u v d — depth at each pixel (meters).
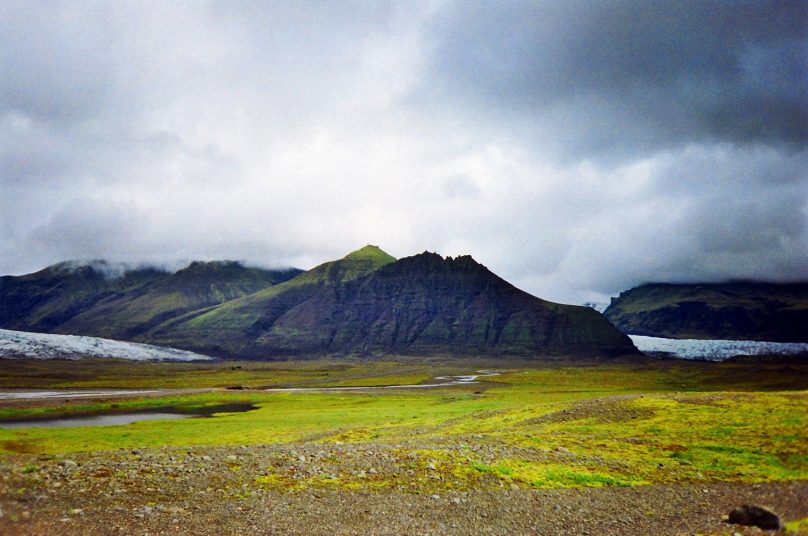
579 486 30.89
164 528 21.05
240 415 109.19
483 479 31.00
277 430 75.88
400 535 21.83
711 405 57.78
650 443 43.00
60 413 130.88
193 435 71.12
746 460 37.12
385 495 27.33
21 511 21.70
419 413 93.88
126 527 20.88
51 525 20.41
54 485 25.69
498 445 40.88
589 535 23.02
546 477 32.22
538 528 23.72
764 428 45.84
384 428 68.94
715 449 40.31
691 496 29.25
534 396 139.75
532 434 48.22
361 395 168.62
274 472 30.67
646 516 25.77
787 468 34.69
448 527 23.17
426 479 30.38
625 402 62.84
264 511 23.92
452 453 36.38
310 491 27.36
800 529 22.45
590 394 146.38
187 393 179.12
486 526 23.62
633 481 32.34
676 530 23.58
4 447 59.53
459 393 170.62
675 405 58.88
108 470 28.98
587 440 44.41
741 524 23.81
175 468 30.58
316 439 62.28
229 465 31.88
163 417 118.56
